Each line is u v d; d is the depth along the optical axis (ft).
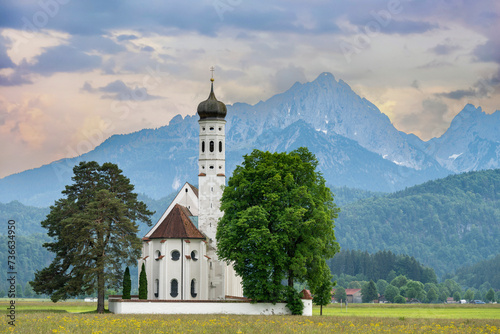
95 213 356.18
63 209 368.68
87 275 347.15
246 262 327.06
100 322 244.01
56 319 261.24
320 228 323.98
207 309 337.31
